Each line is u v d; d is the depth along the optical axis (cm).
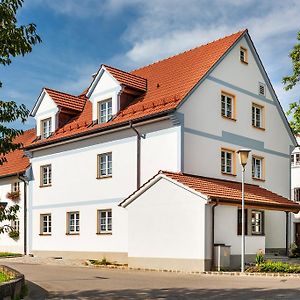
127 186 2575
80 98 3256
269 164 2942
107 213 2688
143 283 1638
